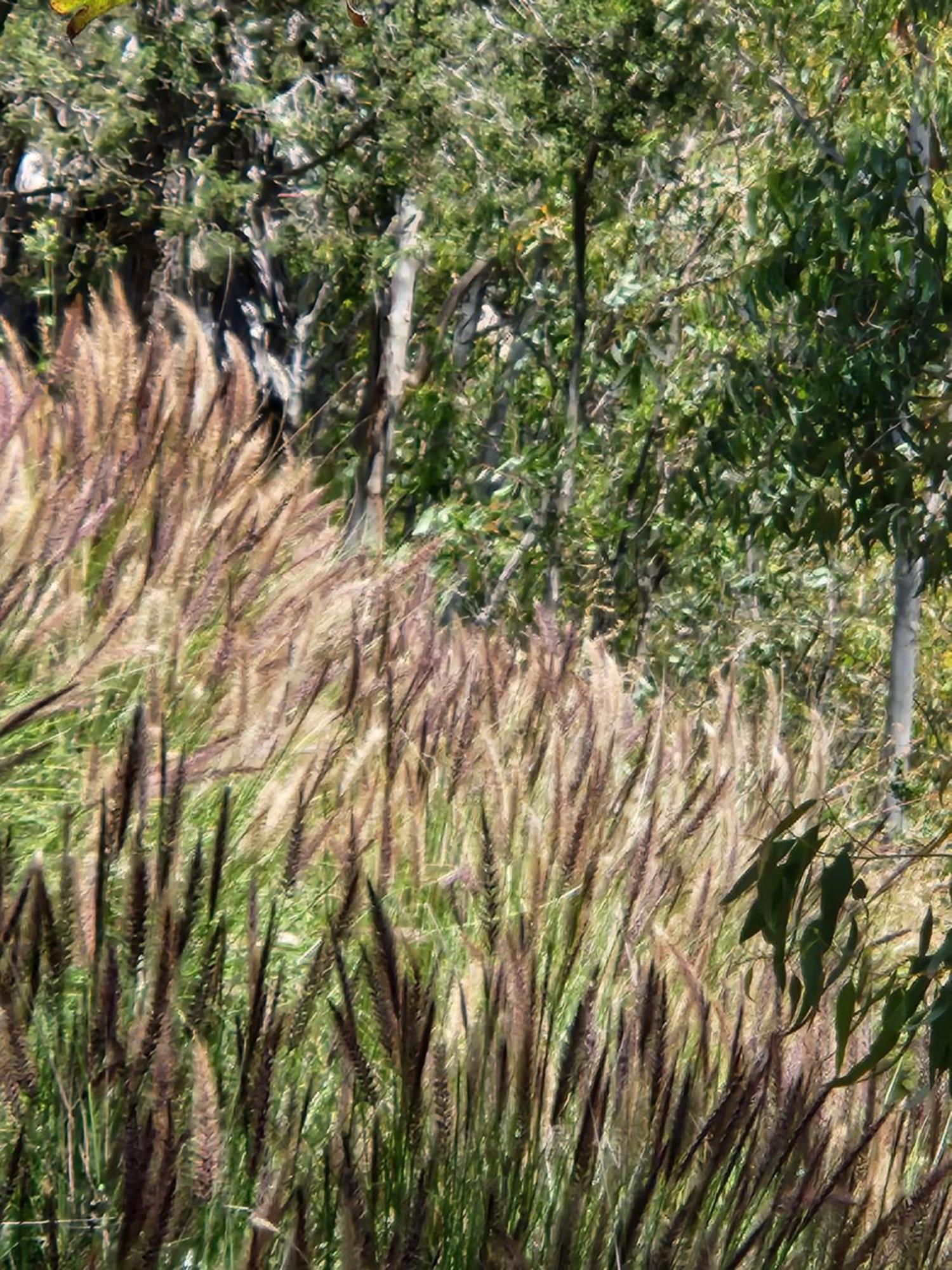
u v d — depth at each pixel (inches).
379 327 563.5
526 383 634.8
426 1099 140.6
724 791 211.5
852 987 134.0
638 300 603.5
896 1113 172.1
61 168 510.0
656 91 522.9
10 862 132.2
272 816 165.6
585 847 179.3
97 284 512.7
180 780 136.6
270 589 228.7
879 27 477.1
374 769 194.1
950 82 460.4
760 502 601.9
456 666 233.0
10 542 202.1
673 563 642.8
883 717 669.3
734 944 206.1
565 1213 130.2
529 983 143.6
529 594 579.8
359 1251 119.0
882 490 401.7
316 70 498.0
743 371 489.4
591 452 614.5
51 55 472.1
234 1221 126.0
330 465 535.5
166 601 201.0
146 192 490.9
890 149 460.8
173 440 241.4
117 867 154.6
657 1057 142.2
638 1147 140.2
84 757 187.2
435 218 542.0
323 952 138.0
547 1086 153.3
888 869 254.7
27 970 128.8
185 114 506.3
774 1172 143.9
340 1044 140.6
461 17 505.0
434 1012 134.1
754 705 398.3
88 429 238.1
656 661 601.9
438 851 197.5
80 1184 122.6
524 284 645.3
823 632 674.8
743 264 581.3
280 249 514.6
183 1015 128.6
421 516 556.1
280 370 564.7
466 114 500.7
